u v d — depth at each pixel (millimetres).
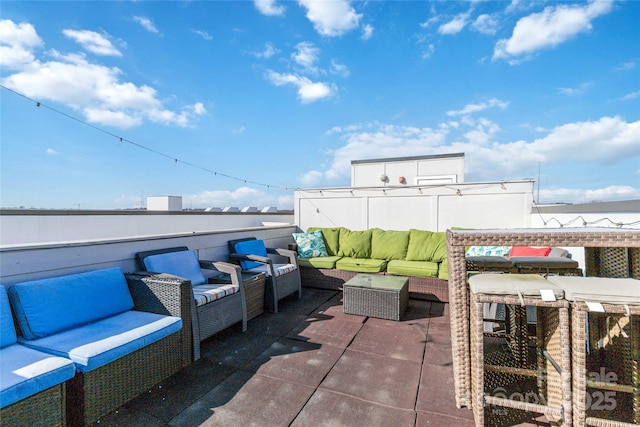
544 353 1664
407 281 3678
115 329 1880
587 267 1911
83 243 2312
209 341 2703
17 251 1938
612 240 1435
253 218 7754
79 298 1985
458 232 1699
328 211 5781
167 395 1890
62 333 1810
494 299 1491
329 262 4504
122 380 1735
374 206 5453
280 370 2195
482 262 2088
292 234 5551
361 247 4859
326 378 2086
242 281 2971
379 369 2209
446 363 2297
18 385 1280
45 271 2088
